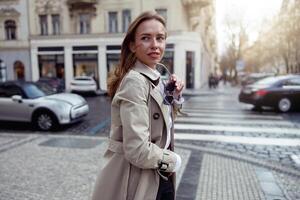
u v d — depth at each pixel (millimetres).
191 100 17438
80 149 6504
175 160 1662
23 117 8945
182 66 23953
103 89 26016
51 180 4676
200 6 24453
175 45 23703
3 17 27234
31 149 6531
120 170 1744
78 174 4926
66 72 26672
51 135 8094
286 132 8359
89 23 25984
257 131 8508
